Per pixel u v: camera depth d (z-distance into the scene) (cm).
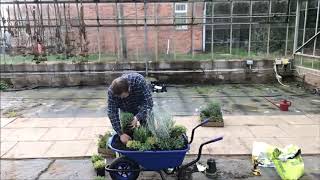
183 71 1030
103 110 753
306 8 966
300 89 945
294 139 542
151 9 1018
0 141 556
